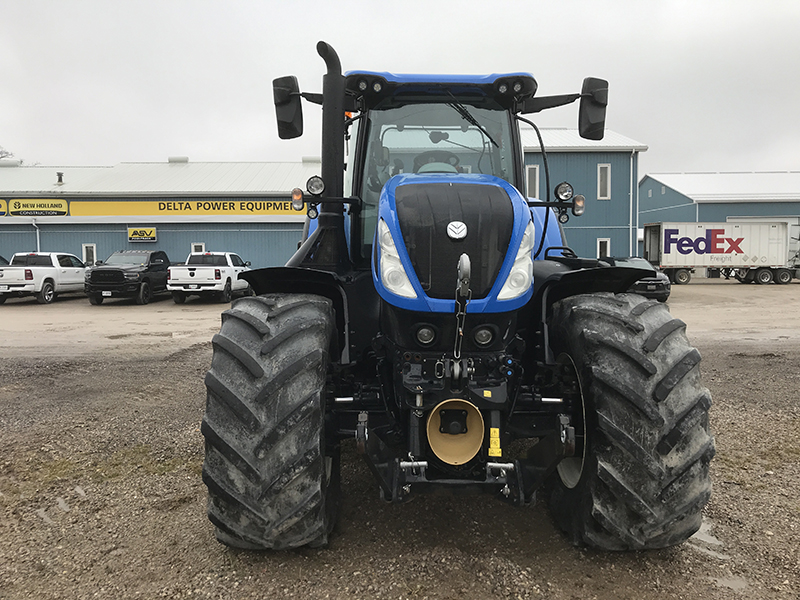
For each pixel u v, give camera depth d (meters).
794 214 37.59
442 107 3.52
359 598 2.26
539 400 2.78
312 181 2.97
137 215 26.00
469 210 2.48
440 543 2.70
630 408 2.30
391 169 3.50
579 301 2.66
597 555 2.58
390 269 2.47
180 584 2.38
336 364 2.71
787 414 4.88
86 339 9.94
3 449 4.14
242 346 2.37
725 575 2.43
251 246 26.06
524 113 3.79
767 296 18.77
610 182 24.88
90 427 4.66
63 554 2.66
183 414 5.06
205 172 29.44
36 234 26.39
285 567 2.48
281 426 2.21
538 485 2.38
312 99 3.28
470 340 2.42
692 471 2.29
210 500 2.37
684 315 13.32
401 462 2.35
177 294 17.78
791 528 2.85
